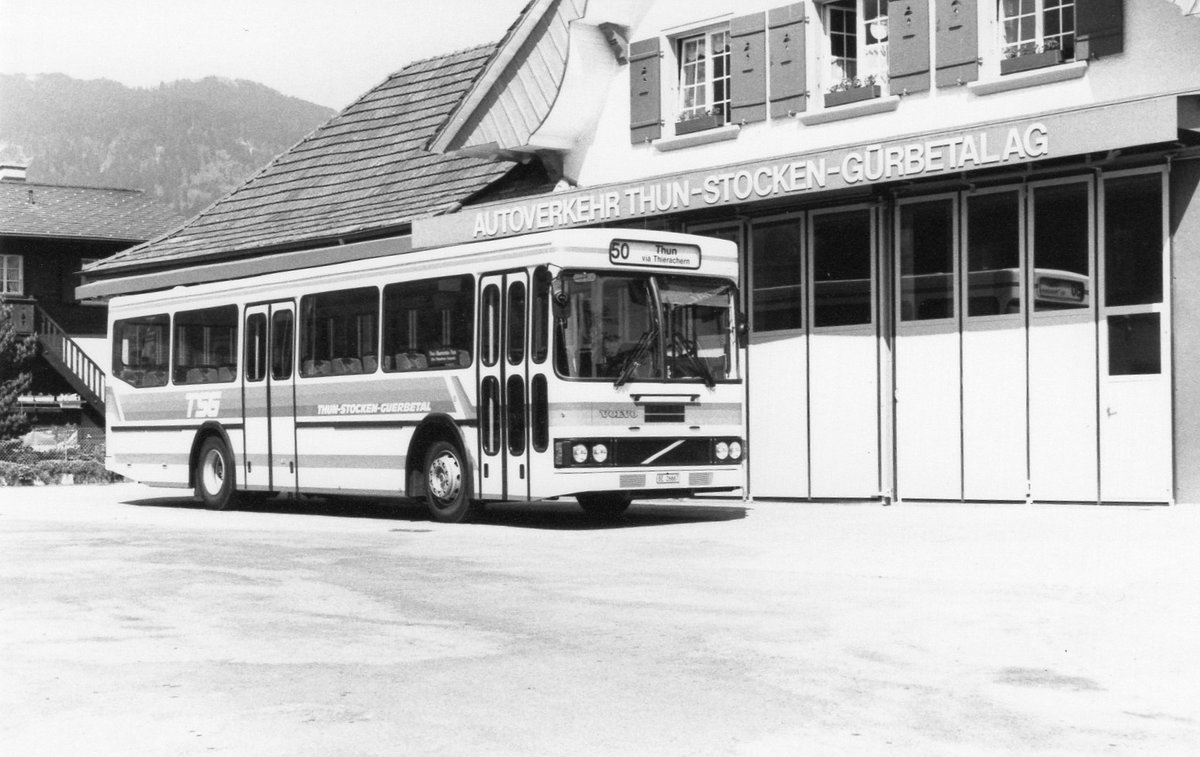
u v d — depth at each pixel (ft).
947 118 59.41
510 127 75.66
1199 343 52.75
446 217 76.43
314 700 23.32
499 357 52.21
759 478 66.28
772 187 61.31
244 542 48.34
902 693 23.36
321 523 57.11
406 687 24.23
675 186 64.95
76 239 156.46
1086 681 24.18
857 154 58.29
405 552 44.47
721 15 68.23
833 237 63.41
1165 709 22.22
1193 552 40.70
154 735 21.15
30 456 111.24
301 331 61.77
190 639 29.01
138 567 41.09
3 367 118.93
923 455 60.39
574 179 75.92
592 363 50.19
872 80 62.28
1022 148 53.36
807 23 64.75
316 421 60.90
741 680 24.47
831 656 26.43
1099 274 55.01
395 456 56.95
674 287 52.37
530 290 51.01
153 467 70.59
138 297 71.82
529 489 50.98
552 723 21.58
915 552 42.16
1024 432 57.21
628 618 30.91
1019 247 57.36
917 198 60.49
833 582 36.11
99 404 139.85
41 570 40.55
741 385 53.98
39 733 21.35
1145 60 53.42
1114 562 38.73
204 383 67.21
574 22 72.13
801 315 64.54
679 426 51.96
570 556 42.75
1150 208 53.93
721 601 33.17
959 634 28.50
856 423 62.69
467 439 53.72
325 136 102.73
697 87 70.74
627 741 20.48
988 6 58.13
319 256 86.69
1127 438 54.49
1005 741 20.33
